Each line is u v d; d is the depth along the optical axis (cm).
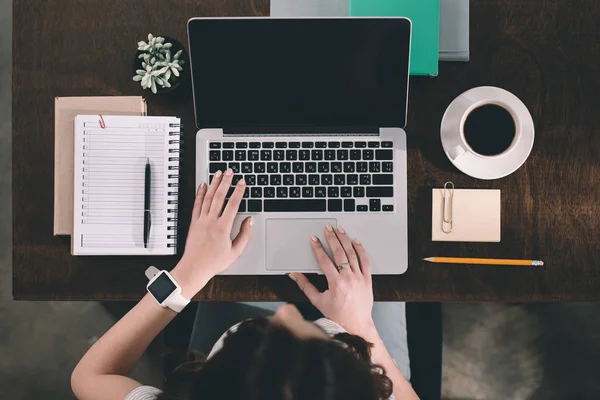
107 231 79
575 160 84
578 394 137
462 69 85
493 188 83
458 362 138
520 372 138
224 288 81
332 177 81
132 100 81
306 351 55
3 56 142
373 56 78
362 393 55
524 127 79
